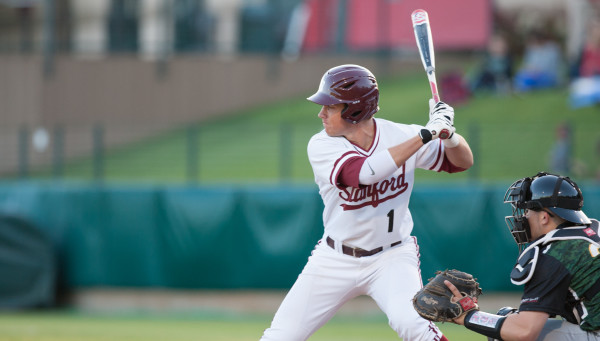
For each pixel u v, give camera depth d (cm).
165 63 7944
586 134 5894
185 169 6438
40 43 7825
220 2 8300
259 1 8338
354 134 1667
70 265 4234
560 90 6994
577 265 1366
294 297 1753
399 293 1661
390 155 1545
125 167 6681
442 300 1473
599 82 6544
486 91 6975
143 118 7862
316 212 4031
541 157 5678
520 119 6388
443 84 6894
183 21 8238
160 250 4144
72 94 7625
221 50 8300
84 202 4222
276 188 4072
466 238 3903
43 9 7781
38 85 7494
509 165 5603
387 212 1678
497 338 1416
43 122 7494
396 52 8131
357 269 1709
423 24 1712
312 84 8188
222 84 8081
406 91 7481
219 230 4100
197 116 8000
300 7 8356
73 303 4241
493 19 7944
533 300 1380
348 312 4038
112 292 4197
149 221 4162
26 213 4262
